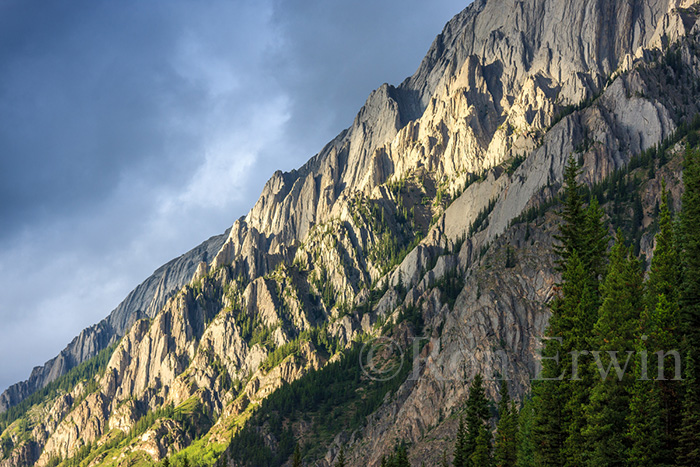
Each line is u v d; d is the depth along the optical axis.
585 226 93.12
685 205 81.12
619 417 74.12
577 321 84.25
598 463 73.12
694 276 75.31
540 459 88.50
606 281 81.75
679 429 69.56
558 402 87.31
